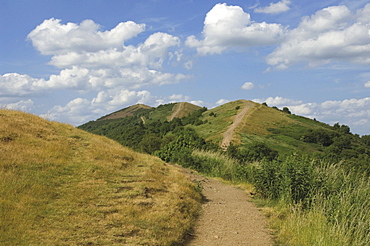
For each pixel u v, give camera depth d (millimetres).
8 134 11141
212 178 15195
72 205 7152
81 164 10273
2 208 6375
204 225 7809
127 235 6176
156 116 140375
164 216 7336
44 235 5684
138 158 13320
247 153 25312
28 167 8875
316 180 9219
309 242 6348
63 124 15703
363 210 7191
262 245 6449
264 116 96438
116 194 8266
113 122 144375
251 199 10820
